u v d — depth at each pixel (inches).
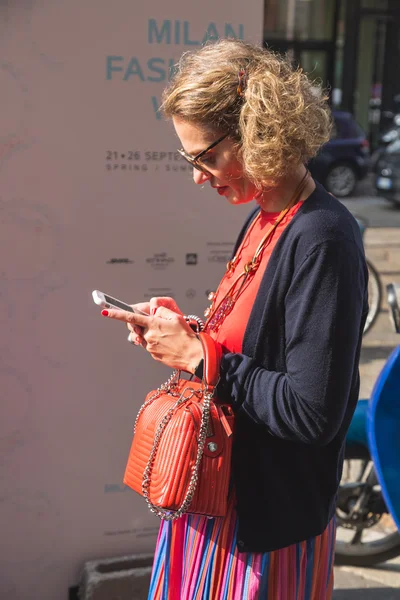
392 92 644.7
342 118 493.4
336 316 50.1
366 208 465.7
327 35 547.8
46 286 87.0
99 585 91.9
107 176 86.0
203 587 59.7
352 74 615.8
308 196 54.9
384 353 215.8
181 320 57.2
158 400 59.6
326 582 62.7
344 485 105.5
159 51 84.1
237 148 53.6
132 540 97.3
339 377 50.6
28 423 90.2
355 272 51.2
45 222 85.2
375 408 88.1
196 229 90.7
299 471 56.9
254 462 56.8
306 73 57.4
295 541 57.3
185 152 55.9
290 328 52.1
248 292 56.7
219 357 55.5
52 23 80.3
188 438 54.7
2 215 83.8
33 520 93.1
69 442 92.0
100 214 86.8
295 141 51.8
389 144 494.0
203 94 52.1
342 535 118.9
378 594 105.8
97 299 60.5
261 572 57.7
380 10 621.6
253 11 86.0
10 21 79.0
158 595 64.1
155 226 89.1
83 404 91.5
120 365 91.7
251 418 55.1
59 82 81.9
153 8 82.8
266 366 55.1
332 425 51.5
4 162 82.4
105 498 95.1
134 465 58.1
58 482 92.9
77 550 95.6
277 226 55.7
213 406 55.8
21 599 95.3
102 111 84.0
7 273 85.4
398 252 333.1
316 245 50.9
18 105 81.4
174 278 91.2
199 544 60.2
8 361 87.9
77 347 89.7
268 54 55.4
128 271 89.4
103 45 82.2
